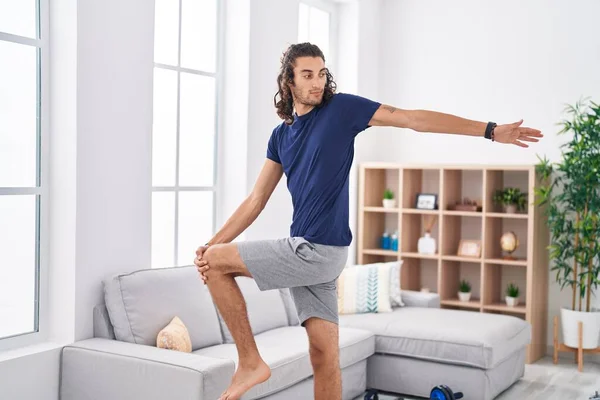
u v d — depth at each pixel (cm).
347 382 448
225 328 427
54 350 365
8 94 363
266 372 279
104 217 392
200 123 493
